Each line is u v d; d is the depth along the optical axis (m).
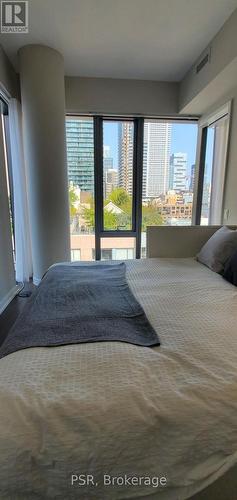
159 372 0.84
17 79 3.22
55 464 0.66
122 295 1.50
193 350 0.96
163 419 0.71
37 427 0.68
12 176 3.17
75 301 1.40
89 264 2.21
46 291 1.55
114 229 4.05
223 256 2.03
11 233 3.01
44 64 2.79
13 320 2.50
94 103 3.51
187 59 3.01
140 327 1.13
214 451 0.72
